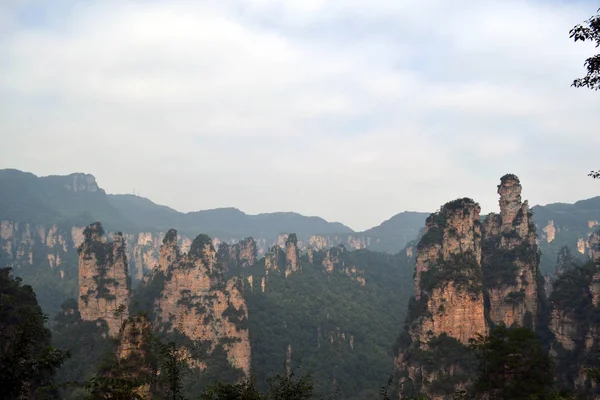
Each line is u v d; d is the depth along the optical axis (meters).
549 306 115.75
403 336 115.56
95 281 130.00
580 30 29.36
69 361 110.56
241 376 117.88
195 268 135.50
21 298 82.25
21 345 31.58
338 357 161.12
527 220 126.00
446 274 104.62
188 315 127.12
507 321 115.06
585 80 30.50
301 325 186.00
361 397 132.00
